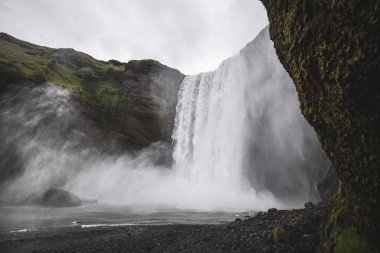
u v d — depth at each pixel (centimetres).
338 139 611
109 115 4459
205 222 2048
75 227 1752
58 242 1317
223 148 4544
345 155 607
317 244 819
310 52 587
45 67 4116
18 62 3909
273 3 721
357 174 584
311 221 994
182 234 1396
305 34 582
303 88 695
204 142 4819
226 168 4416
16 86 3444
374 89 435
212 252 984
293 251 816
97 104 4434
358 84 458
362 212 616
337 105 550
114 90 4825
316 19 536
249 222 1427
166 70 5466
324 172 3161
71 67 5066
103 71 5184
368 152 516
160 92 5222
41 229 1675
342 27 465
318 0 511
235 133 4462
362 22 415
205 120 4928
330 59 520
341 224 722
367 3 398
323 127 672
